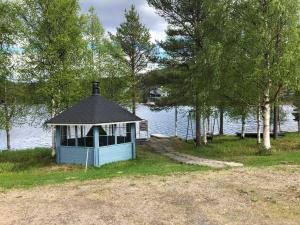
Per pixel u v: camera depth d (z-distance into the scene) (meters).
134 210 11.88
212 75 27.31
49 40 28.75
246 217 11.09
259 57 25.19
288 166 19.50
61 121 25.97
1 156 31.70
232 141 37.31
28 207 12.43
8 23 30.02
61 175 19.73
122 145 27.25
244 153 29.23
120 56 40.72
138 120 28.02
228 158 25.69
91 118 25.33
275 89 27.88
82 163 25.88
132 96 42.97
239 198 13.16
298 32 25.06
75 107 26.91
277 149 30.98
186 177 16.84
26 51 28.22
